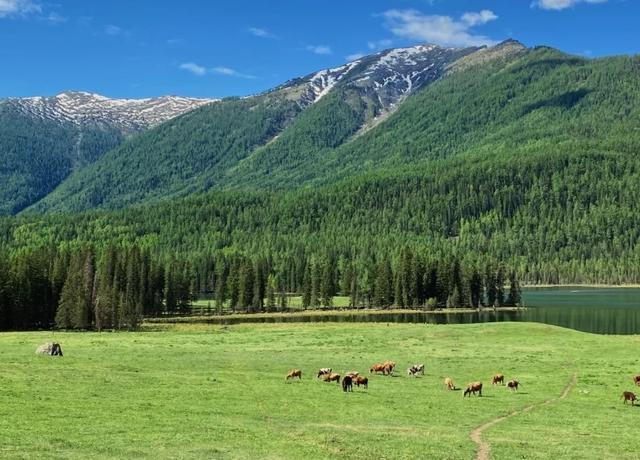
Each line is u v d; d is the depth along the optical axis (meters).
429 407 52.97
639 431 45.84
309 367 74.19
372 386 63.00
